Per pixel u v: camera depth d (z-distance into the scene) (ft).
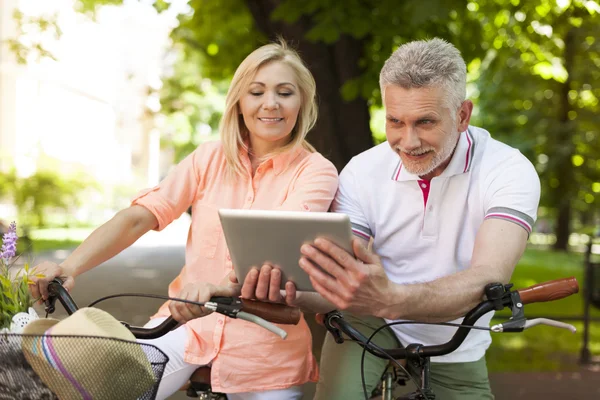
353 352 9.29
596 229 23.90
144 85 45.96
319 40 20.71
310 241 7.22
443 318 7.39
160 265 50.65
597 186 80.07
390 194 9.25
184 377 9.23
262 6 22.54
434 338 9.37
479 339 9.54
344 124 22.41
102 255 9.14
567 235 86.43
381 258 9.52
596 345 27.63
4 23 77.92
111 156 133.49
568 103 72.23
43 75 94.43
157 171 165.78
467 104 8.43
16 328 6.83
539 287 7.10
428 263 9.17
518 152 8.87
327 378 9.30
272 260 7.65
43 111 97.09
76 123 113.60
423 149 8.17
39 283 8.11
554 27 28.09
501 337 28.48
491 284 7.09
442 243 9.04
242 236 7.57
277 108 9.46
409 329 9.41
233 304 7.55
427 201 8.99
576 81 68.13
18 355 5.98
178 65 50.03
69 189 76.28
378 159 9.49
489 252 8.00
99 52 129.80
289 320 7.96
